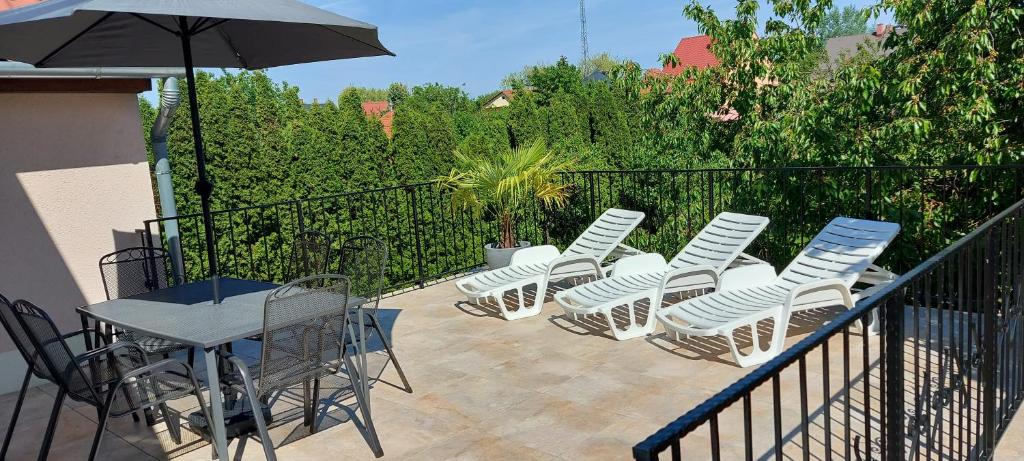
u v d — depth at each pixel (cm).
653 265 576
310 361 344
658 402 391
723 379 418
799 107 828
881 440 214
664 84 1032
